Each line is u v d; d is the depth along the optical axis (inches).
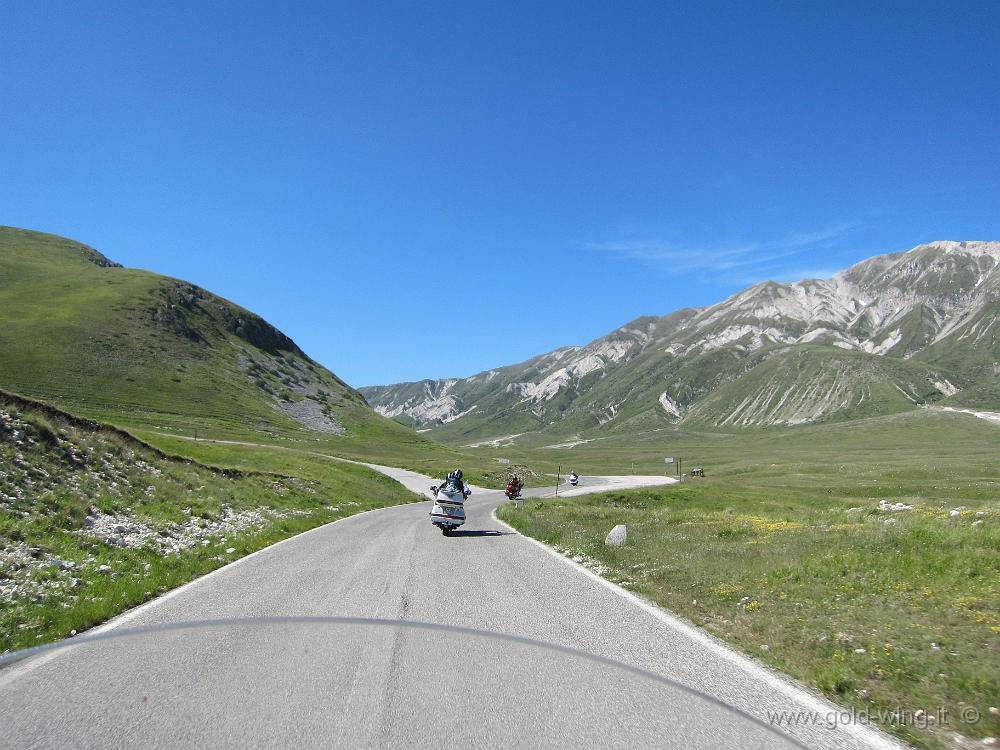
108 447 862.5
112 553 496.1
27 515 529.3
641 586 454.0
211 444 2246.6
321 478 1765.5
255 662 254.8
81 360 4338.1
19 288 5438.0
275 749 176.4
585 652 281.0
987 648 289.7
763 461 4884.4
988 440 6314.0
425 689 228.2
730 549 636.7
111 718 196.4
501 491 2566.4
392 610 364.5
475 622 339.0
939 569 447.5
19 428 713.0
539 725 198.4
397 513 1262.3
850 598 402.0
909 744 202.2
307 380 6387.8
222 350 5693.9
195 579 460.8
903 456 4687.5
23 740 179.3
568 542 716.7
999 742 204.4
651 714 209.8
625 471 4608.8
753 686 248.2
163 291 5930.1
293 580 457.4
